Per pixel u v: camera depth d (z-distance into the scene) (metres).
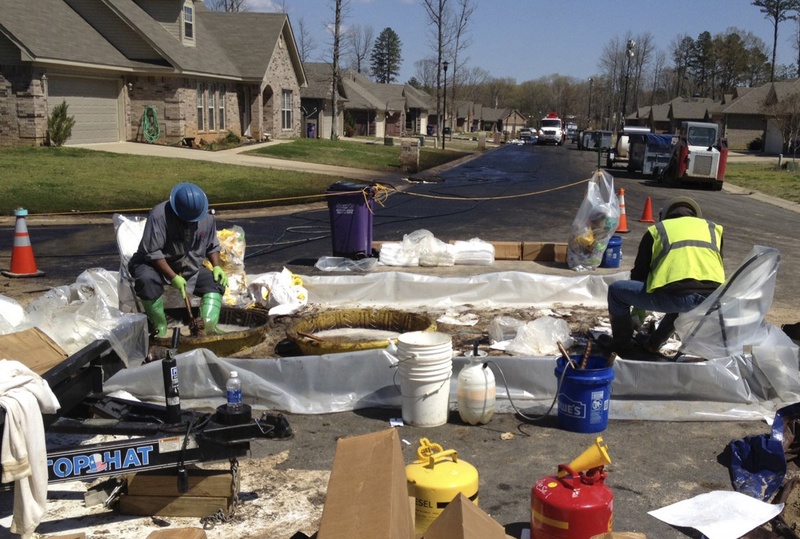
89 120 26.50
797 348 5.52
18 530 3.55
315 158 29.11
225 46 36.47
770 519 3.91
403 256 10.42
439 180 24.77
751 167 37.78
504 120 115.81
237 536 3.78
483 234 13.82
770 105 49.53
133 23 27.75
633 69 99.12
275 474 4.50
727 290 5.82
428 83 107.00
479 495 4.25
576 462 3.60
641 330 7.11
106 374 5.47
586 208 10.16
